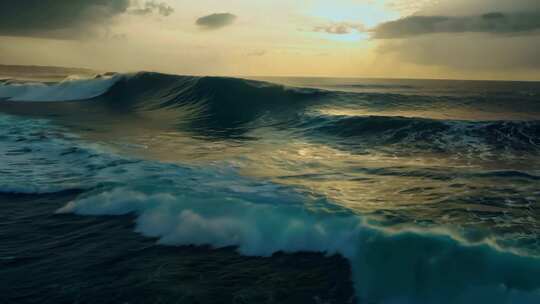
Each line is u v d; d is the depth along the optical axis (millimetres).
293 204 6465
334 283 4574
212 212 6160
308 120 15414
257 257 5168
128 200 6852
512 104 20359
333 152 10781
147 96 22625
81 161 9398
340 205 6383
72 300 4250
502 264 4379
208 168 8836
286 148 11289
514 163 9273
